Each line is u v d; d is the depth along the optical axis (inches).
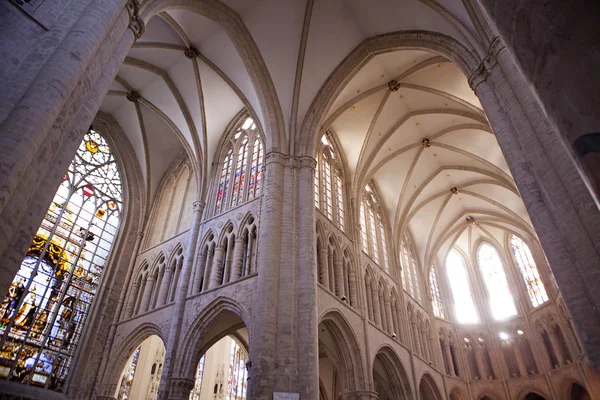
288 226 704.4
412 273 1307.8
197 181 971.9
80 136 366.6
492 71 544.4
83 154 972.6
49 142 326.0
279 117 830.5
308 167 784.3
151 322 823.1
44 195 330.3
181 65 909.2
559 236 394.0
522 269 1376.7
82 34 357.1
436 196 1284.4
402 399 932.6
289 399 538.0
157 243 990.4
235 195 892.6
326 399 1025.5
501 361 1283.2
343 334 783.7
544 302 1246.9
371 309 937.5
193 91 944.9
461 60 638.5
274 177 754.8
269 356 569.9
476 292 1441.9
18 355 718.5
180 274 872.3
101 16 380.2
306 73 844.0
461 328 1379.2
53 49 342.6
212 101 967.6
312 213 730.2
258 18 791.1
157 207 1089.4
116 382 824.3
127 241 1001.5
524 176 455.2
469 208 1366.9
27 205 308.2
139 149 1082.7
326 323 775.7
